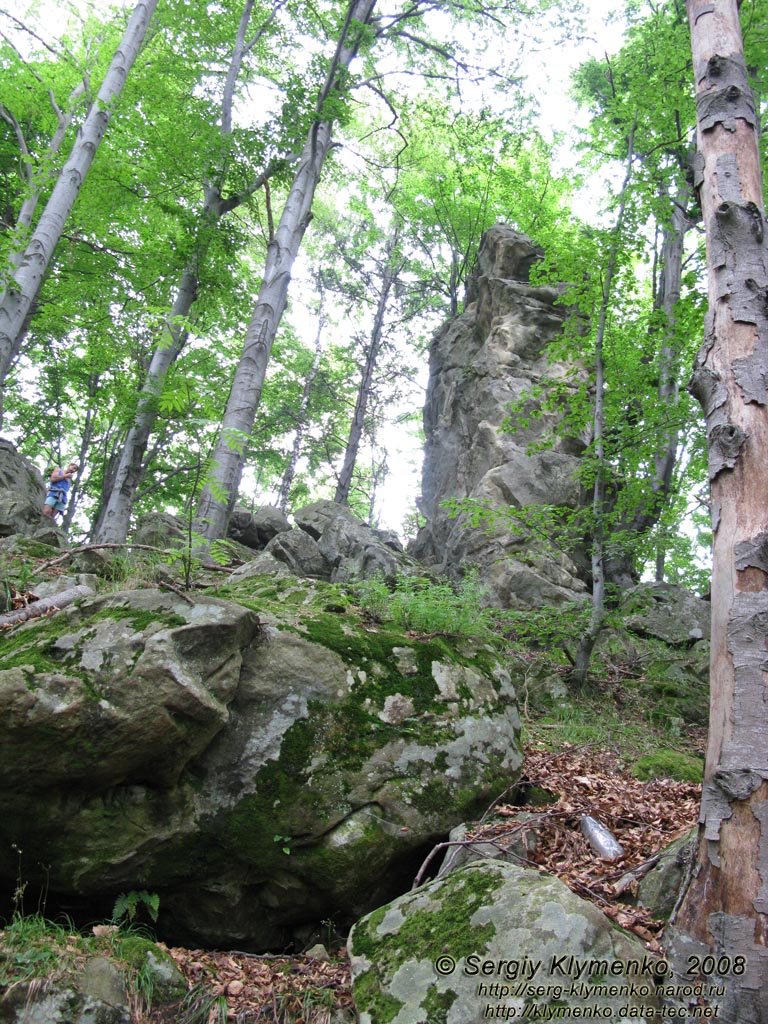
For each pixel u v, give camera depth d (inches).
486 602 435.2
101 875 143.4
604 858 159.0
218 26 660.7
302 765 156.1
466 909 121.9
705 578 777.6
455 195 909.2
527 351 596.7
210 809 149.3
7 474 503.5
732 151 161.5
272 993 131.3
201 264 574.9
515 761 182.7
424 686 177.0
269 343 514.6
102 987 116.7
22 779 138.6
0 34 533.0
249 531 611.2
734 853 113.9
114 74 508.4
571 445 534.6
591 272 371.6
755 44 433.1
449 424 649.0
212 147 567.5
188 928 151.9
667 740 295.0
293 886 152.7
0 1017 109.8
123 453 531.8
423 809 161.3
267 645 166.1
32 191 495.2
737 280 148.0
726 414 138.7
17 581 227.8
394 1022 108.6
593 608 335.3
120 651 146.8
